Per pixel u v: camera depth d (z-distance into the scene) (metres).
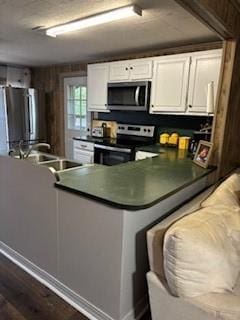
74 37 2.95
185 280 1.26
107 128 4.30
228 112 2.30
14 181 2.14
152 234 1.45
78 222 1.70
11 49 3.65
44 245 2.00
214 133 2.37
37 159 2.72
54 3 2.01
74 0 1.96
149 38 2.94
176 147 3.41
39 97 5.14
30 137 5.05
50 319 1.70
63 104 5.15
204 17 1.67
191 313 1.30
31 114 4.99
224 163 2.46
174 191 1.70
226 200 1.79
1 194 2.33
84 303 1.78
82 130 4.93
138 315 1.73
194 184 2.17
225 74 2.21
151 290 1.45
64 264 1.87
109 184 1.78
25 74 5.48
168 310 1.40
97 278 1.66
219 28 1.88
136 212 1.53
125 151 3.45
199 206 1.78
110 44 3.26
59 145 5.44
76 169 2.21
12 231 2.30
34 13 2.23
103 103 3.93
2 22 2.47
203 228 1.36
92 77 4.01
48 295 1.92
